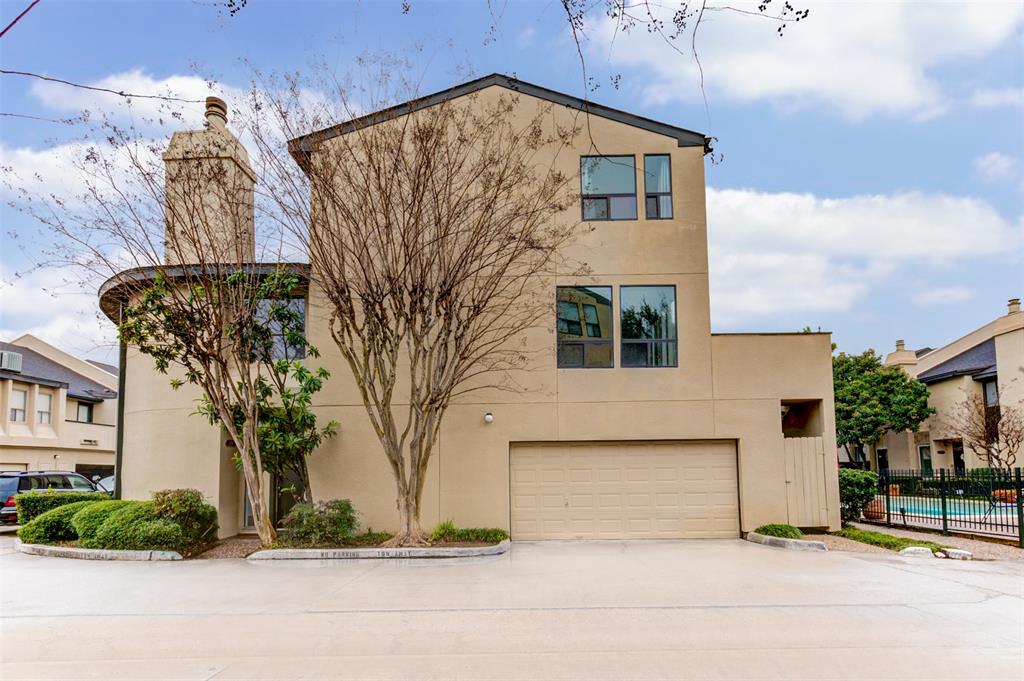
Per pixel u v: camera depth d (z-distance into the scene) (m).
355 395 14.92
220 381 13.28
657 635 7.36
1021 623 7.75
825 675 6.03
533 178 14.84
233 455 15.12
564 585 9.98
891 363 38.09
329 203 13.65
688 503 15.10
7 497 18.44
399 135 13.70
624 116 15.71
